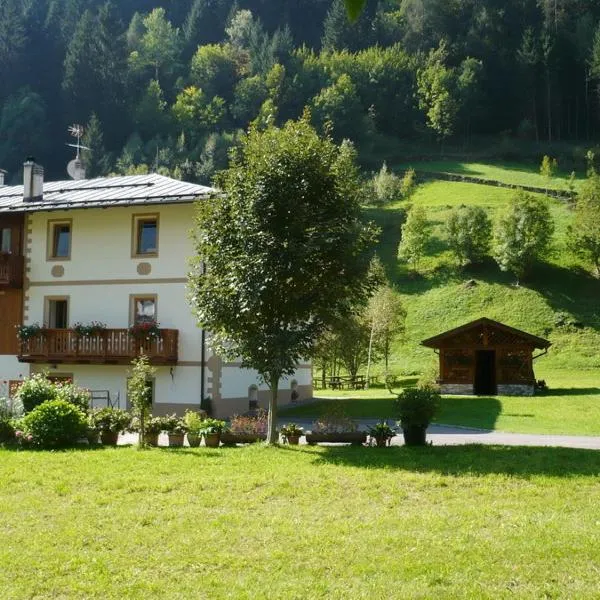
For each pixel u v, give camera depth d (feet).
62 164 348.38
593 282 205.87
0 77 375.66
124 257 86.38
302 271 51.49
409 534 29.12
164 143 354.54
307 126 55.06
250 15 478.18
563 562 25.36
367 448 51.72
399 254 224.53
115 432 56.54
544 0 420.36
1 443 54.54
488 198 272.72
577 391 123.34
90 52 367.04
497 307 197.67
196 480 39.73
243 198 53.31
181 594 23.48
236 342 54.65
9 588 24.20
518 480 38.86
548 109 385.09
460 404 101.55
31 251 90.79
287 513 32.99
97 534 30.17
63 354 85.35
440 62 425.28
